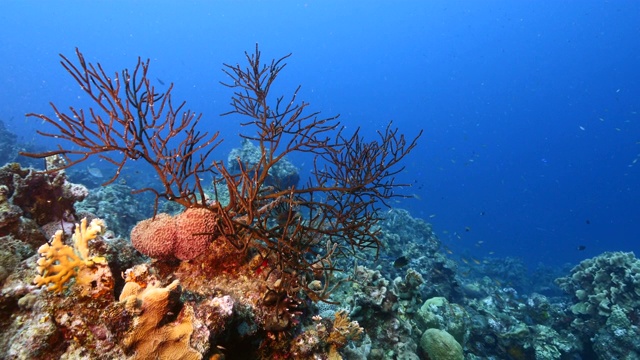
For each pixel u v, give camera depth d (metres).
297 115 4.89
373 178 5.03
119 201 10.78
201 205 3.93
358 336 4.68
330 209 4.50
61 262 2.72
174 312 2.76
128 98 3.37
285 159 14.20
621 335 8.51
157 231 3.69
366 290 6.04
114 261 3.41
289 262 3.73
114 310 2.56
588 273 10.75
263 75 6.01
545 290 21.22
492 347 8.84
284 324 3.56
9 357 2.47
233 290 3.65
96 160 25.94
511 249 45.75
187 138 3.81
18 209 3.87
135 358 2.50
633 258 9.88
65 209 4.99
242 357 3.58
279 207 5.29
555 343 8.60
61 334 2.58
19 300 2.74
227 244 3.92
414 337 6.99
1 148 17.95
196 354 2.59
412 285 6.94
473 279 17.80
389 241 12.36
